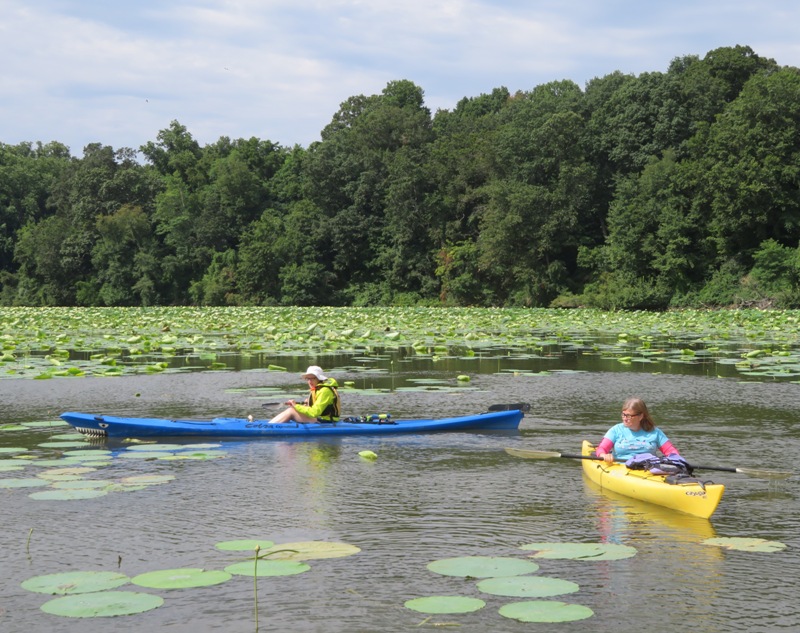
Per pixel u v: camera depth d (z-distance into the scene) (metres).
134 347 22.42
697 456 8.90
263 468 8.40
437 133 78.62
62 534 6.17
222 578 4.95
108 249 78.12
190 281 78.62
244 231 76.62
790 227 54.03
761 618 4.64
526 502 7.12
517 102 74.44
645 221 57.19
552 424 10.98
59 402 12.70
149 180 83.69
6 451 8.92
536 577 5.06
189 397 13.30
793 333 29.28
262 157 87.00
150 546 5.90
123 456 8.82
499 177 66.25
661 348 22.81
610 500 7.19
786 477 7.22
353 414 11.84
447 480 7.90
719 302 53.31
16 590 5.05
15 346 22.45
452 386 14.73
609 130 64.81
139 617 4.65
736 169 53.41
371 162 75.81
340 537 6.12
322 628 4.50
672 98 62.00
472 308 55.19
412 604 4.62
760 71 59.75
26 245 81.75
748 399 12.98
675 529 6.32
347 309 51.91
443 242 69.25
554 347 23.33
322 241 74.81
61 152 112.88
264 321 34.88
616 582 5.19
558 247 61.97
